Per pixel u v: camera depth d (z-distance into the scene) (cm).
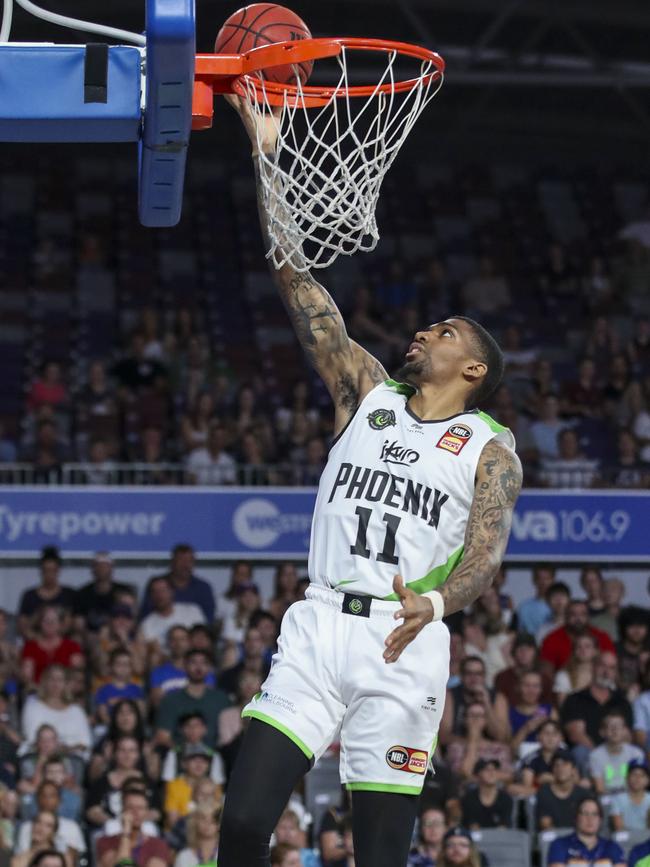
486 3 2002
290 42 432
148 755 988
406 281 1991
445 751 1053
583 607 1209
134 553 1345
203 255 2053
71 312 1864
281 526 1367
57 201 2133
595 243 2156
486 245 2139
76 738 1029
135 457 1467
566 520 1398
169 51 383
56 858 834
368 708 377
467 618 1209
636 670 1200
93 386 1600
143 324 1722
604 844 927
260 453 1450
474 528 380
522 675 1115
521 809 1005
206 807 912
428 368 406
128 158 2275
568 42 2159
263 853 365
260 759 369
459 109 2320
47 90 418
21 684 1112
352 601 382
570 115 2361
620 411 1658
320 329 428
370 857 373
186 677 1098
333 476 399
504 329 1905
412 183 2291
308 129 441
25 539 1331
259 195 445
